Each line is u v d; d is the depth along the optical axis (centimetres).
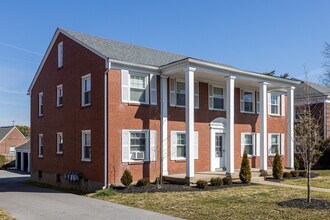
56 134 2144
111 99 1695
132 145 1770
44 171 2284
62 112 2084
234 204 1187
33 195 1609
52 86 2223
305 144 1242
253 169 2247
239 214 1031
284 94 2634
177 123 1969
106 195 1476
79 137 1891
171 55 2350
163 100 1898
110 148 1673
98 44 1962
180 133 1986
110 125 1681
